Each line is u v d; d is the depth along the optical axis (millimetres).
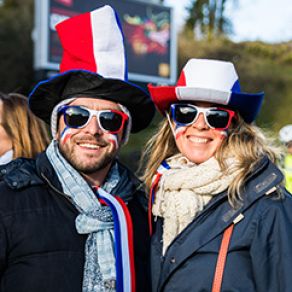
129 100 1859
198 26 17016
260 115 13969
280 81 15383
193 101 1960
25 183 1686
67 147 1782
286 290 1582
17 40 12875
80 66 1850
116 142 1833
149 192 2055
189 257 1733
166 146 2141
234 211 1716
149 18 10188
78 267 1647
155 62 10266
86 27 1850
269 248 1649
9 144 2219
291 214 1674
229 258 1673
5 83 12500
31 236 1618
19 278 1585
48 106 1915
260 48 16484
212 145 1931
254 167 1774
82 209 1716
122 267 1713
